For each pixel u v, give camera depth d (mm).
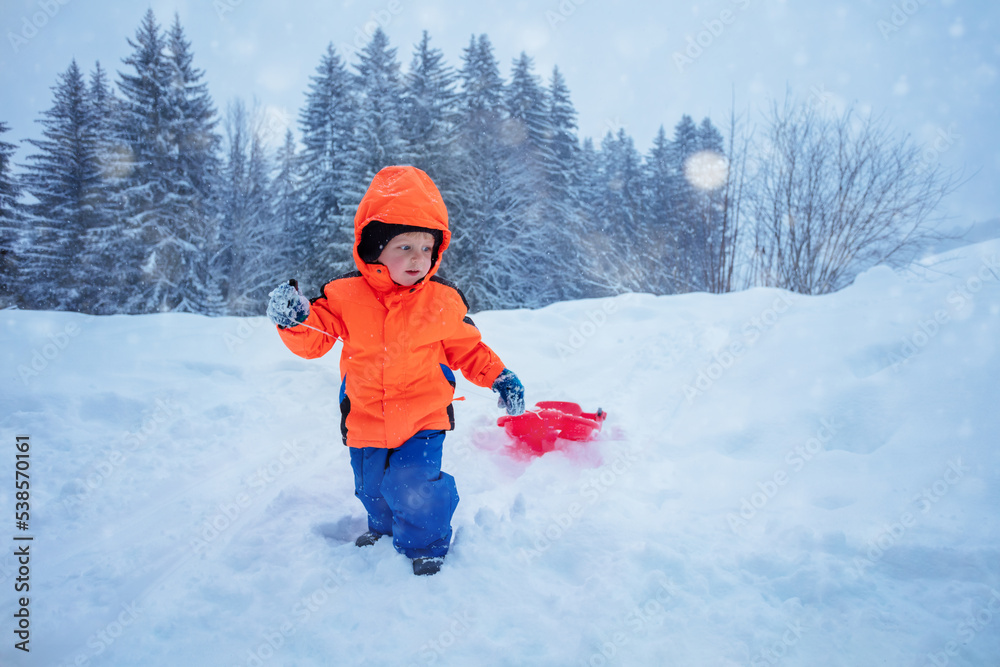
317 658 1573
